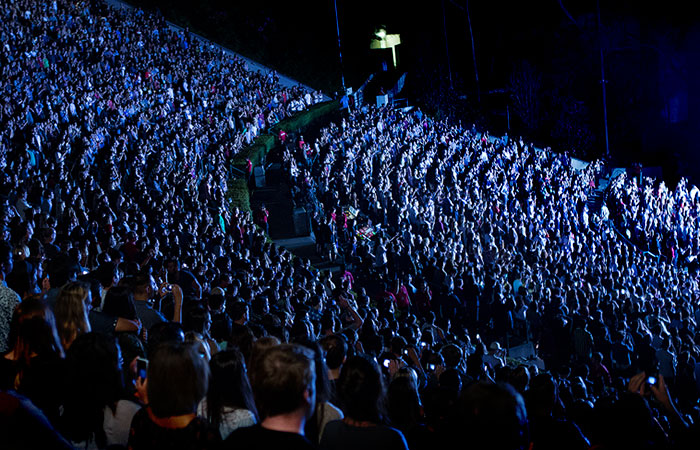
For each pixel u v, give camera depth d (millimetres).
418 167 39812
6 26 40938
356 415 4516
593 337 18328
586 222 37406
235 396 4914
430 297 21953
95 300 7988
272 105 49688
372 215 32281
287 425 3756
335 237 28391
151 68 43406
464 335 17391
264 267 17953
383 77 67062
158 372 4035
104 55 42781
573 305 21578
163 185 26031
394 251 24625
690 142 62562
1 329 6297
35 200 19703
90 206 22031
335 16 72000
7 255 8656
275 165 41219
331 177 34312
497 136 60719
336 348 6172
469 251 29047
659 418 8836
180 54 49906
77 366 4660
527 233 33094
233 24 65688
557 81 65500
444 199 33938
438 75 65625
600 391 14961
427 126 50188
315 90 60750
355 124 45281
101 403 4691
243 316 8969
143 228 18984
